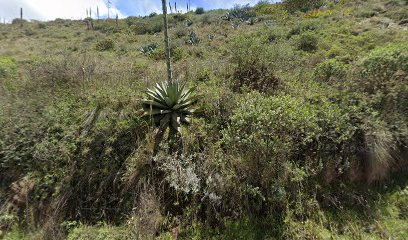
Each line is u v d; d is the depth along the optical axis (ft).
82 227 11.33
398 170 13.52
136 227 10.94
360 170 12.94
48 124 14.01
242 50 18.49
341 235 11.04
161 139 13.47
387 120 13.51
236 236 10.94
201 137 13.50
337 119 12.80
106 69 19.56
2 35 81.46
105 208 12.08
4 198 12.20
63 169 12.86
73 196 12.37
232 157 12.17
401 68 14.56
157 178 12.49
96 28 94.94
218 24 65.51
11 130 13.38
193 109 14.74
